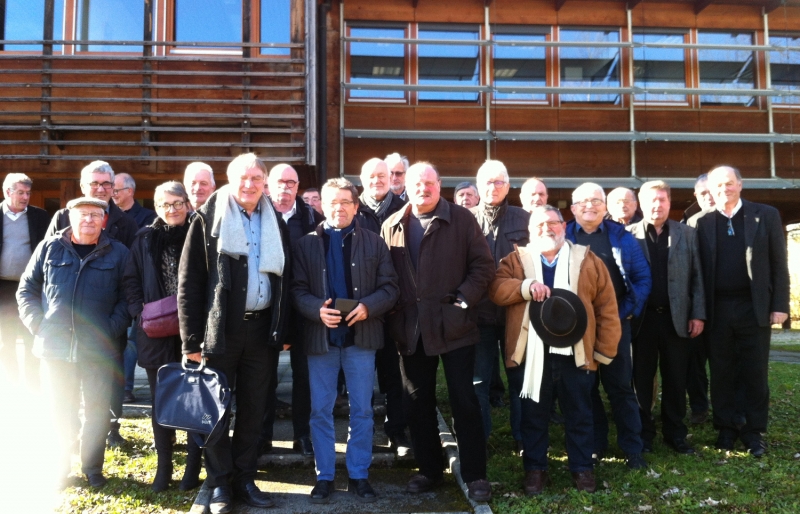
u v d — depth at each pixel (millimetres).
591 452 4008
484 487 3793
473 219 4059
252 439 3850
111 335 4090
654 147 11180
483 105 10906
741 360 4770
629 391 4398
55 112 8594
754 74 11516
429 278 3922
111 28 9016
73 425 4547
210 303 3605
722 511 3682
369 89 10594
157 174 8891
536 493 3926
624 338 4434
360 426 3967
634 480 4074
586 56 11180
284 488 4113
